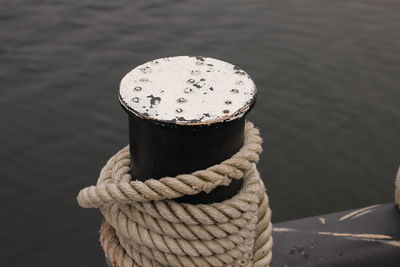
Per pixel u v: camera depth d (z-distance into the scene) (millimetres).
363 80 7332
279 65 7598
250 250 1878
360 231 2549
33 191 5801
